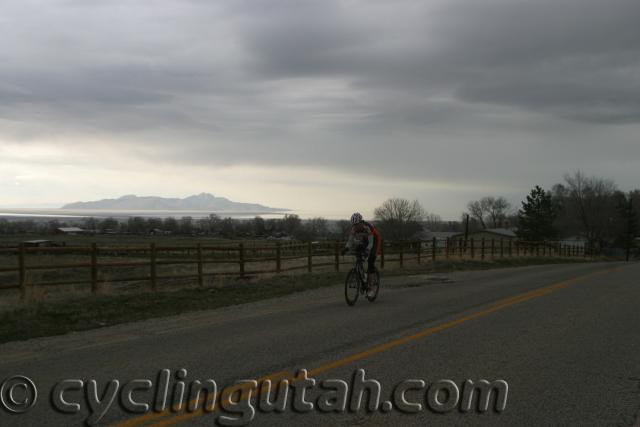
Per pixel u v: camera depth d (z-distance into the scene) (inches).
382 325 375.2
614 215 4015.8
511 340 323.6
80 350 311.9
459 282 721.0
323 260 1217.4
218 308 496.1
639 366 266.5
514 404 211.2
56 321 414.0
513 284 681.0
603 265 1316.4
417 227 4478.3
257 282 675.4
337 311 450.0
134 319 435.5
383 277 815.1
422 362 271.7
